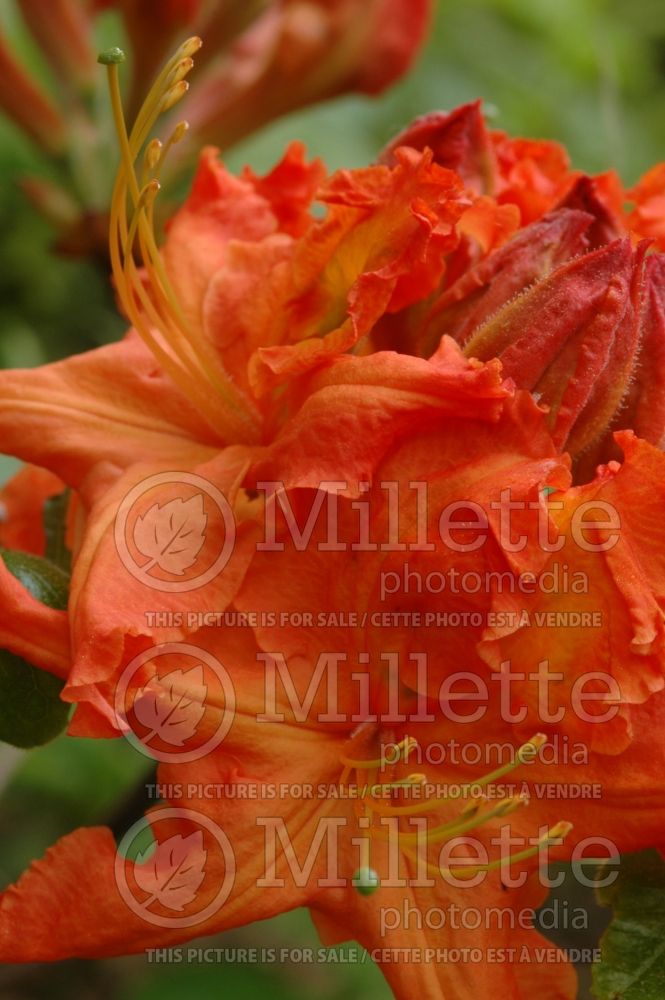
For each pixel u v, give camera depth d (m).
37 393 0.31
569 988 0.30
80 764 0.49
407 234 0.30
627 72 0.61
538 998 0.30
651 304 0.29
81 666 0.28
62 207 0.43
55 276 0.52
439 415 0.29
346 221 0.30
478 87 0.58
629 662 0.28
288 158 0.34
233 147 0.44
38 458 0.31
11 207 0.52
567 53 0.59
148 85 0.43
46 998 0.46
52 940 0.29
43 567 0.31
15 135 0.52
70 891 0.29
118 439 0.31
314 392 0.29
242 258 0.32
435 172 0.30
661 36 0.66
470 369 0.28
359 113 0.55
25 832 0.50
